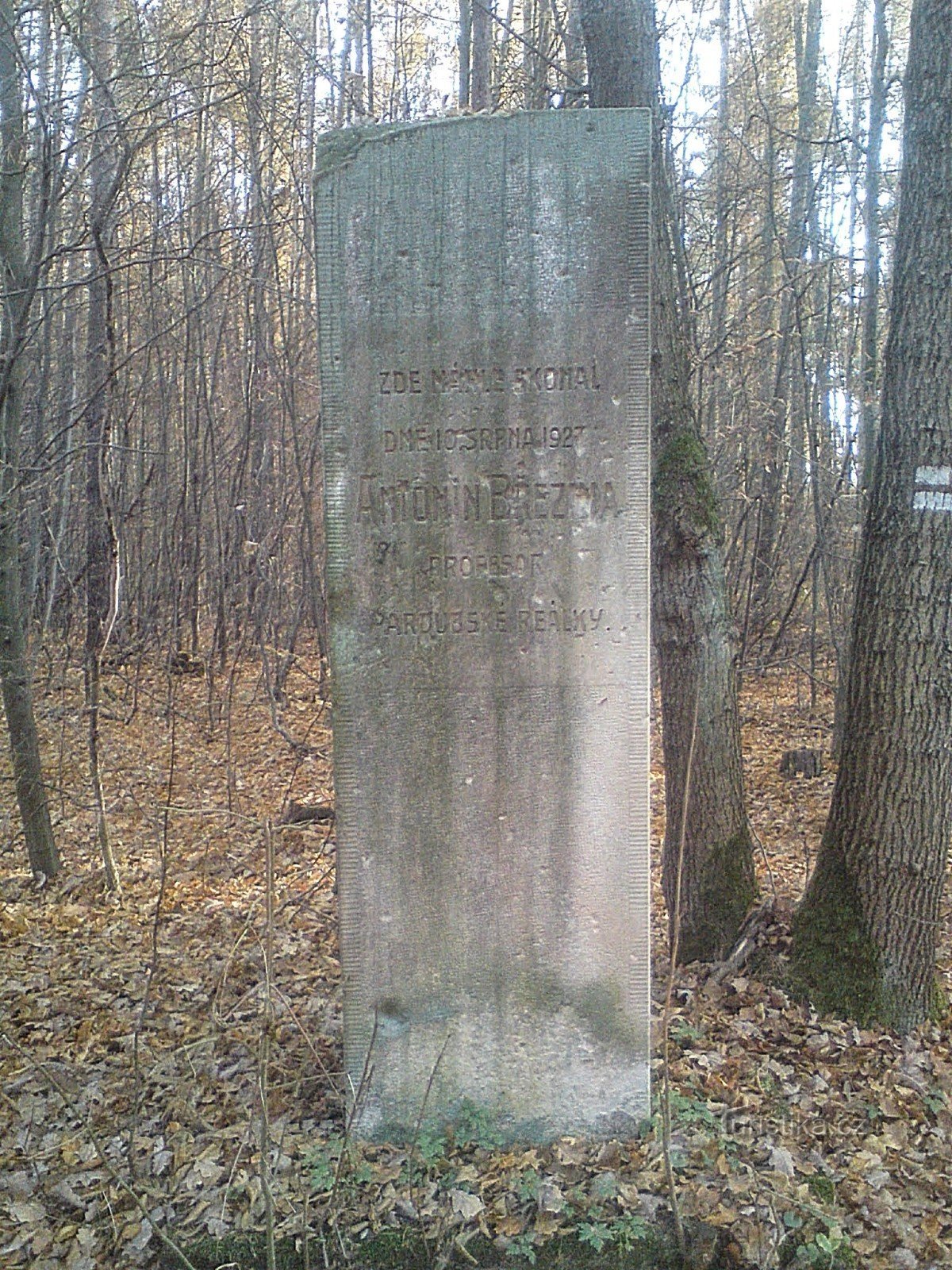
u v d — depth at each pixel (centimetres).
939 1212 354
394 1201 344
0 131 695
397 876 377
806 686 1405
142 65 647
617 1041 384
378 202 354
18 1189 372
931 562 456
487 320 356
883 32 1277
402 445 361
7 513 658
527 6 1355
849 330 1548
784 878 693
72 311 1234
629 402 358
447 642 368
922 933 473
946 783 469
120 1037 488
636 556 362
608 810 373
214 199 1274
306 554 1434
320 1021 478
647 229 351
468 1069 384
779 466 1455
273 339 1344
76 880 750
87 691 960
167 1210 352
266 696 1345
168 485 1493
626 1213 337
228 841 844
